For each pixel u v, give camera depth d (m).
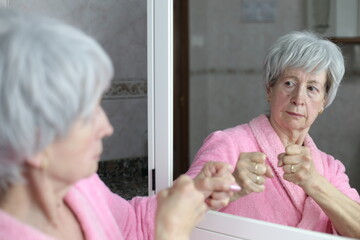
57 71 0.61
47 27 0.63
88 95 0.64
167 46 1.20
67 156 0.69
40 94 0.60
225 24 3.34
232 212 1.16
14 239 0.71
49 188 0.74
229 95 3.34
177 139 1.60
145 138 1.99
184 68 2.93
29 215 0.77
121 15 1.93
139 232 1.05
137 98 1.98
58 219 0.82
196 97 3.18
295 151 1.15
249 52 3.28
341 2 2.61
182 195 0.78
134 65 1.96
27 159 0.67
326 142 1.22
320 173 1.17
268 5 3.14
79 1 1.88
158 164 1.25
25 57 0.60
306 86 1.18
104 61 0.66
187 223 0.78
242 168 1.10
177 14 2.88
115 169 1.95
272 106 1.22
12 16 0.64
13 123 0.61
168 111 1.22
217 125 3.26
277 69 1.20
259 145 1.21
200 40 3.23
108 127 0.76
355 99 1.28
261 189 1.10
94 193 0.93
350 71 1.36
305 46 1.17
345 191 1.16
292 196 1.13
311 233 1.09
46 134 0.63
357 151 1.22
